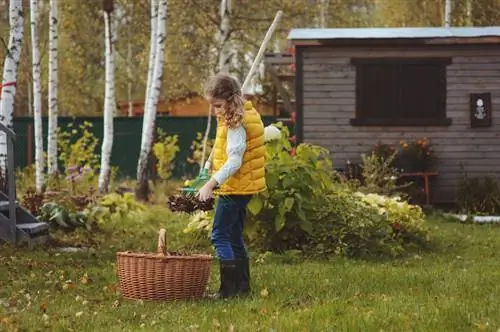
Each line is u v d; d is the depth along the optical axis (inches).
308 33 721.6
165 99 1344.7
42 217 492.4
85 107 1473.9
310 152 434.3
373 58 705.0
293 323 224.2
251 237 429.1
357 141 706.8
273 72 759.7
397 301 262.8
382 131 706.2
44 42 1274.6
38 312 256.4
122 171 1030.4
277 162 421.4
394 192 628.4
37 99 800.9
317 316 235.3
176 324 232.7
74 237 478.0
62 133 935.7
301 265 376.2
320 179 432.5
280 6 1031.0
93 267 365.4
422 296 275.0
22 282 315.9
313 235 416.5
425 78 705.6
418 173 692.1
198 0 1060.5
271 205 419.8
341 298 275.7
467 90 705.0
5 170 478.9
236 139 265.6
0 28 1075.9
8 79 526.0
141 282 270.7
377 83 706.2
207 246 458.6
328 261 401.1
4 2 1046.4
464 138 705.0
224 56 909.2
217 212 277.3
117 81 1448.1
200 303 266.1
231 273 279.0
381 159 658.8
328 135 707.4
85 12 1331.2
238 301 269.1
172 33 1088.2
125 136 1031.6
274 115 1003.3
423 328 217.9
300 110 708.7
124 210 556.4
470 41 695.1
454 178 704.4
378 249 418.6
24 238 432.8
